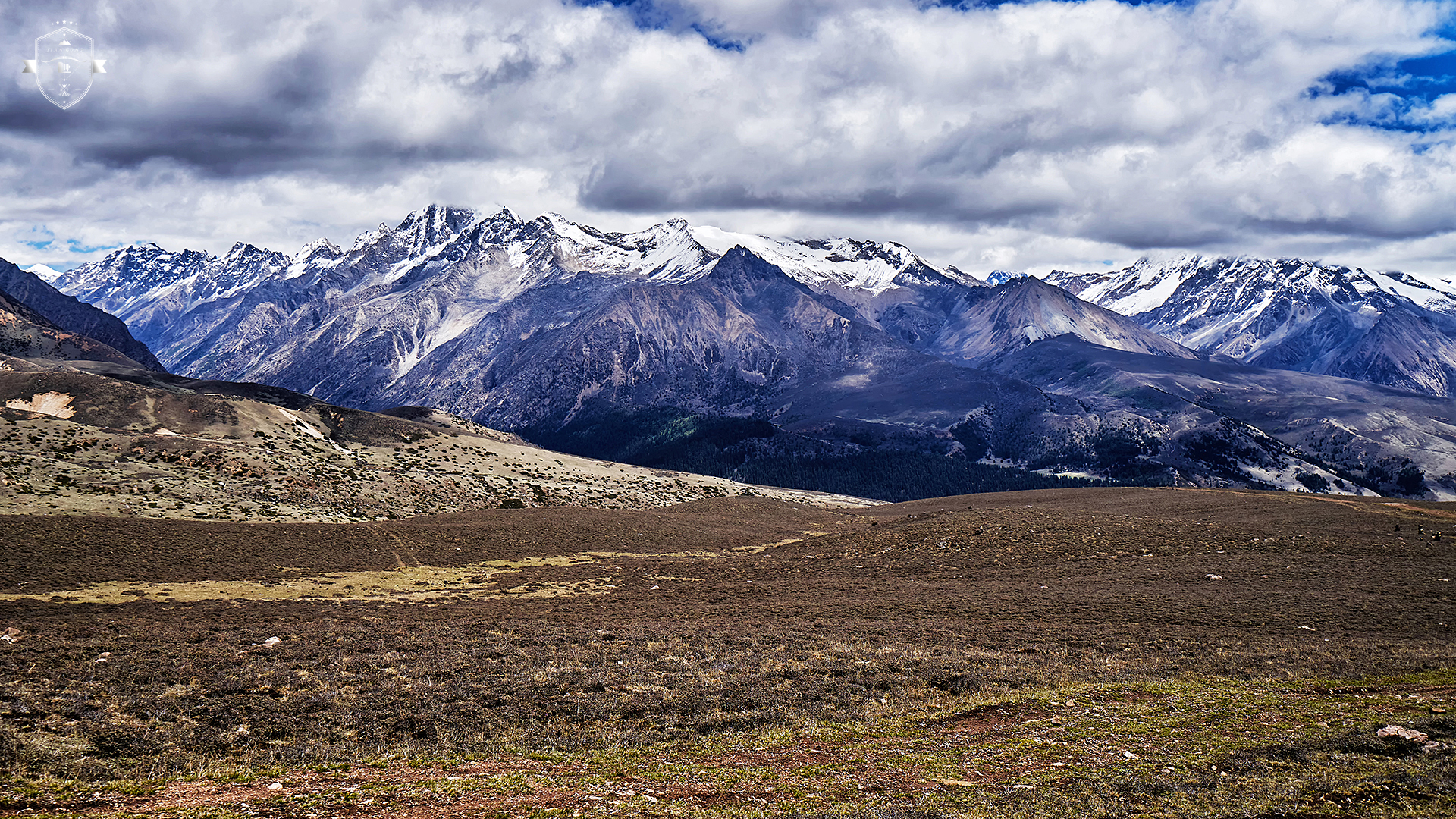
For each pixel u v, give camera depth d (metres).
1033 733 29.91
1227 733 29.28
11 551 82.06
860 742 29.14
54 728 28.44
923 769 25.95
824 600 71.00
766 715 32.31
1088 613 60.34
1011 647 46.28
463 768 26.12
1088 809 22.05
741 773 25.48
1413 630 53.09
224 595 74.50
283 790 23.52
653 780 24.83
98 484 125.94
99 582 76.88
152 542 92.56
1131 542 102.00
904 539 112.75
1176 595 68.25
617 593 80.12
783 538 140.25
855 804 22.62
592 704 33.38
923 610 62.94
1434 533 102.88
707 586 84.75
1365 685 36.50
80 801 22.20
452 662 40.75
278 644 44.78
